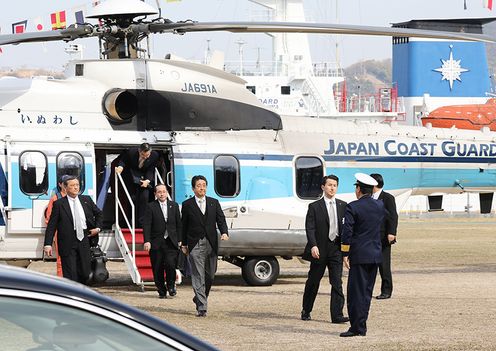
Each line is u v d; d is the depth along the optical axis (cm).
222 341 1850
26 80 2850
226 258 3156
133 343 648
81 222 2267
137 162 2861
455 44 8781
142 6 2744
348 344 1817
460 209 9244
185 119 2983
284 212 3044
